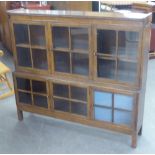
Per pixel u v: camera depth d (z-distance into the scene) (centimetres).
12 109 298
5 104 309
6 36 486
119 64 214
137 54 203
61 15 217
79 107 242
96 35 211
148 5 375
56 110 254
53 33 228
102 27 206
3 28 499
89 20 209
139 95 211
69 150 228
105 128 237
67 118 252
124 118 225
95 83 227
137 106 213
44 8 425
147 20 201
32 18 231
